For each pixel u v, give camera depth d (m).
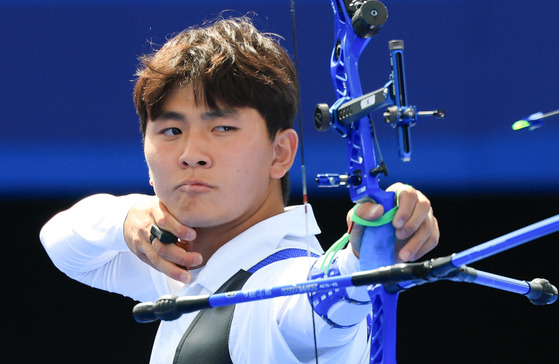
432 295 16.44
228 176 7.04
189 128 7.06
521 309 16.12
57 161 20.45
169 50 7.25
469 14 20.14
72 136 20.44
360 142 6.01
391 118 5.58
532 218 19.06
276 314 6.45
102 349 16.44
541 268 17.09
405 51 20.12
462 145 20.17
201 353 6.95
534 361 15.22
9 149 20.47
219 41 7.17
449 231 18.81
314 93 19.44
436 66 20.17
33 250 18.61
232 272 7.23
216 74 6.96
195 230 7.49
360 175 5.94
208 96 6.95
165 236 7.31
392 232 5.78
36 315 16.98
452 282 16.53
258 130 7.13
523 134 20.16
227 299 5.49
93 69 20.27
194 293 7.42
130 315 16.73
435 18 20.12
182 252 7.33
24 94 20.44
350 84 6.30
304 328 6.21
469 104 20.27
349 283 5.18
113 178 20.36
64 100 20.39
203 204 7.10
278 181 7.66
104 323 16.73
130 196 8.76
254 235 7.32
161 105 7.08
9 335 16.66
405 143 5.63
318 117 6.16
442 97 20.23
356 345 6.92
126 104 20.27
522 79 20.22
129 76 20.17
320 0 19.25
